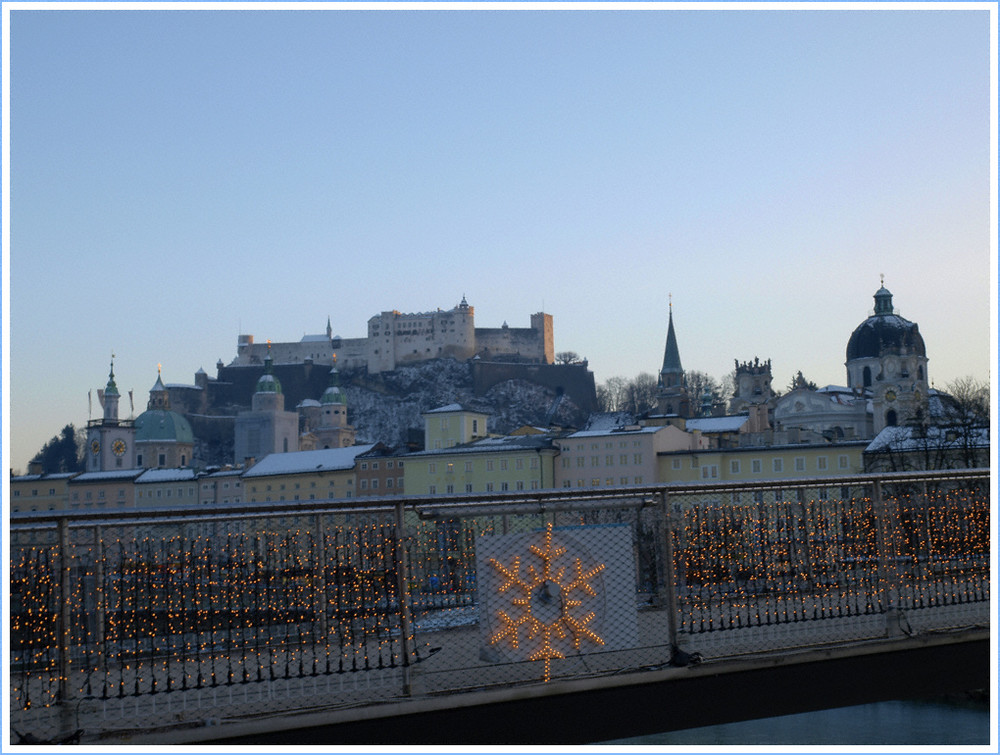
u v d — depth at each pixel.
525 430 171.88
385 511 13.19
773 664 14.27
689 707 13.94
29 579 12.16
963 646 15.66
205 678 13.55
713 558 14.62
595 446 155.50
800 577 14.98
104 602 12.21
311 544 13.11
